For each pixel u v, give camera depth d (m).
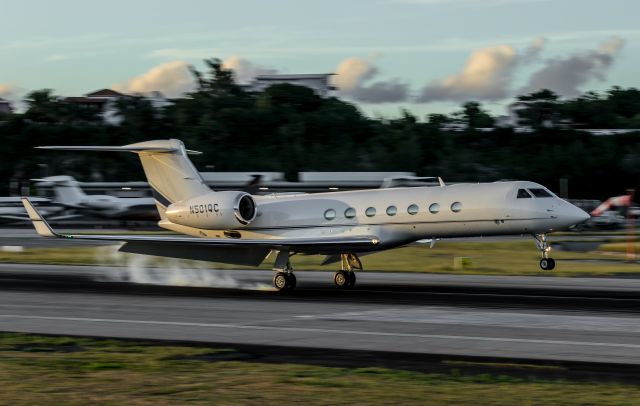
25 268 147.62
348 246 107.88
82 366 54.66
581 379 50.19
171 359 57.44
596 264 144.88
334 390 46.88
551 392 46.34
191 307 88.25
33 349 62.25
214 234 120.69
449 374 51.78
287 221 116.06
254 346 62.53
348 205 113.06
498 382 49.12
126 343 64.44
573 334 67.00
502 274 130.38
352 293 103.69
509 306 86.69
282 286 107.81
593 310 82.75
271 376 50.91
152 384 48.69
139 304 91.50
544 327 71.00
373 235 110.44
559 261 152.50
